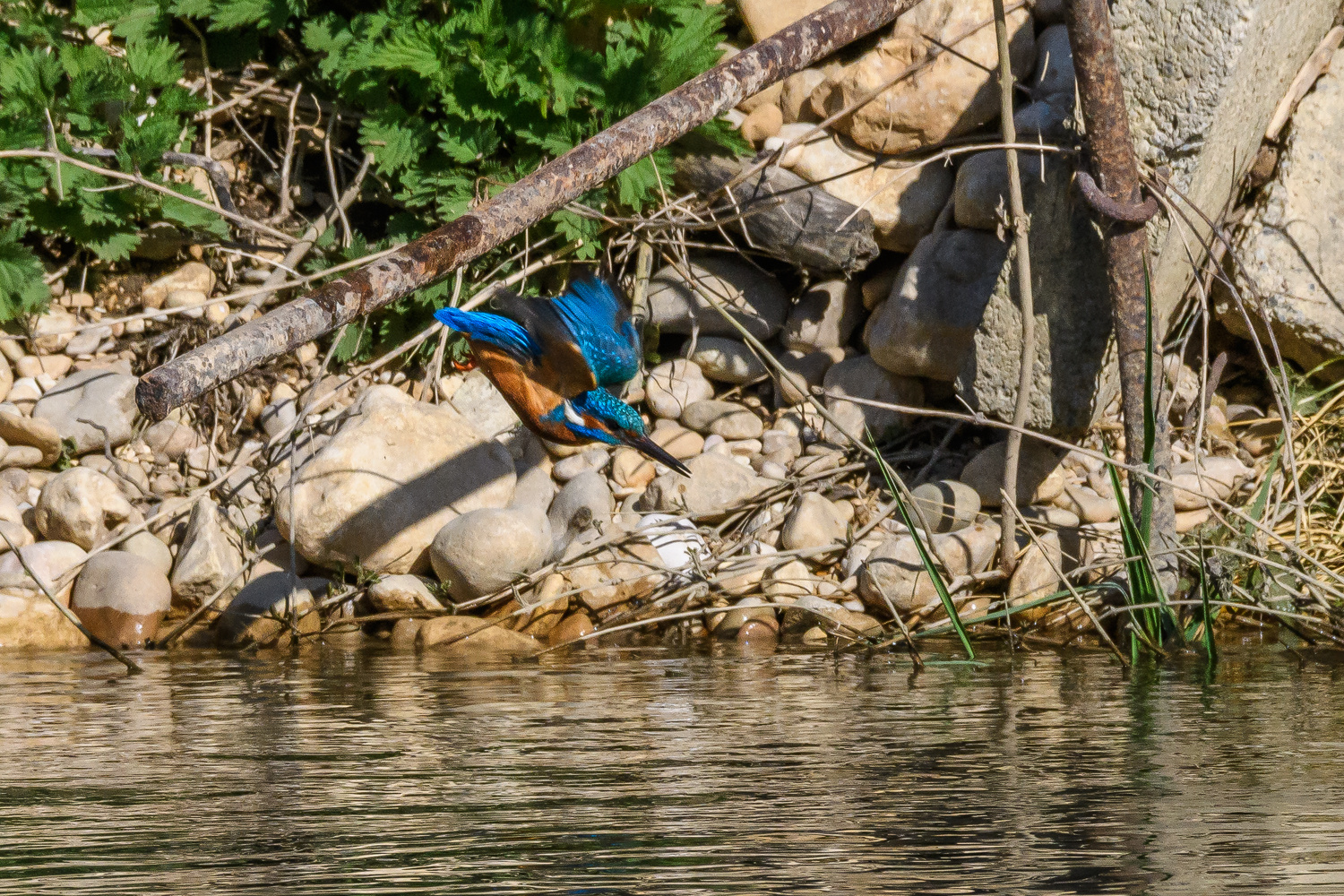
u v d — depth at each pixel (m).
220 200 14.03
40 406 13.52
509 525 11.62
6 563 11.65
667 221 13.25
